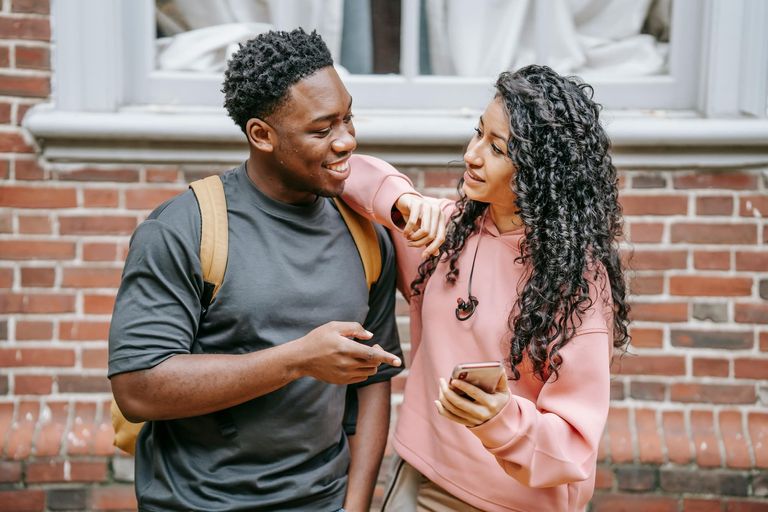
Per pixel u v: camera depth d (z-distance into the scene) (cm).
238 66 164
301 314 168
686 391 283
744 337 282
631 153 280
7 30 275
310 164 163
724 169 280
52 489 276
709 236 282
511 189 167
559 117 166
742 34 275
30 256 281
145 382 158
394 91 288
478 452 172
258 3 294
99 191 280
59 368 283
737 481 275
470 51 291
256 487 168
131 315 161
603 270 172
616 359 284
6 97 276
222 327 166
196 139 277
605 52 294
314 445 172
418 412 185
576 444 161
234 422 168
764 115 277
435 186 283
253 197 170
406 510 187
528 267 172
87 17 275
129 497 278
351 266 177
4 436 275
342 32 291
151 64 287
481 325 172
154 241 162
